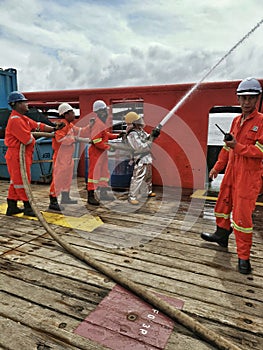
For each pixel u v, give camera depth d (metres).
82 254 2.55
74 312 1.82
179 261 2.54
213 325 1.73
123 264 2.48
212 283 2.19
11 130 3.42
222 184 2.70
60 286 2.12
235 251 2.75
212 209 4.10
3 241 2.94
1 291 2.05
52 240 2.97
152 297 1.91
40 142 5.59
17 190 3.62
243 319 1.79
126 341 1.59
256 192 2.26
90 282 2.18
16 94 3.39
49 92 6.19
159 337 1.62
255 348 1.56
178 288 2.12
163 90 5.25
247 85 2.14
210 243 2.93
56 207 4.02
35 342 1.57
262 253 2.72
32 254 2.65
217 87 4.89
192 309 1.88
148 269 2.39
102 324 1.71
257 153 2.14
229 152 2.65
